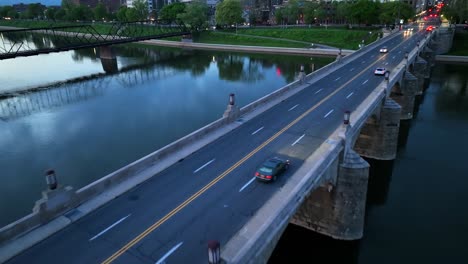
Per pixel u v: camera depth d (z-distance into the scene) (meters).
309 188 24.66
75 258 19.12
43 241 20.28
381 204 38.78
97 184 24.67
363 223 32.28
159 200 24.30
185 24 182.50
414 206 38.44
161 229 21.36
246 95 81.38
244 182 26.52
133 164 27.39
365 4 153.12
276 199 24.20
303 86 55.72
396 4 153.12
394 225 35.09
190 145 33.22
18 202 38.28
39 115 69.44
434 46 111.38
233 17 177.12
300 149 32.06
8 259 18.88
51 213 21.88
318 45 144.00
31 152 51.47
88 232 21.08
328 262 31.22
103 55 136.88
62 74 112.25
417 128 60.72
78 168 45.88
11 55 91.19
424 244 32.22
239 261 17.31
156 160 29.61
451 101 75.75
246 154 31.28
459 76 98.38
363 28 156.88
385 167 46.94
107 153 50.34
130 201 24.16
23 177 43.78
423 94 81.31
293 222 34.16
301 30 161.25
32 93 88.00
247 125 38.66
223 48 160.75
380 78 58.06
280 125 38.38
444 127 60.97
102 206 23.56
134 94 85.31
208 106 73.12
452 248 31.67
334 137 34.22
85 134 58.22
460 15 132.88
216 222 21.92
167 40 183.00
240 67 119.75
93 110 72.25
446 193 40.81
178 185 26.20
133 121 64.44
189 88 90.38
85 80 103.44
